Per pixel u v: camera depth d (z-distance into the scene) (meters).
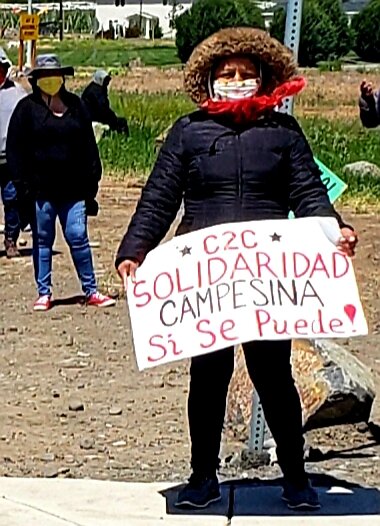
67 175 10.18
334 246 5.19
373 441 6.99
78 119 10.02
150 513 5.61
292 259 5.18
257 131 5.25
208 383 5.44
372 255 13.20
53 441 6.90
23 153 10.11
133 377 8.23
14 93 12.46
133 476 6.30
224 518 5.52
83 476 6.30
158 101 33.25
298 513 5.59
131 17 91.69
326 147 23.06
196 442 5.56
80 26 92.56
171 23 84.69
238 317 5.12
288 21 5.94
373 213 16.55
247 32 5.26
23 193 10.24
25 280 11.72
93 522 5.52
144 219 5.26
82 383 8.09
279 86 5.29
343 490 5.99
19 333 9.52
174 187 5.29
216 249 5.19
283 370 5.39
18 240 13.98
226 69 5.25
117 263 5.25
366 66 58.75
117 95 35.59
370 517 5.56
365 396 7.16
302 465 5.59
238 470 6.30
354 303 5.15
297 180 5.27
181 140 5.28
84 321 9.98
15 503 5.76
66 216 10.39
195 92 5.31
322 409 7.05
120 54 65.50
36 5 93.00
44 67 9.80
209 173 5.23
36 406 7.56
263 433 6.41
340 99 39.34
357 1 79.00
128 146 21.97
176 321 5.14
